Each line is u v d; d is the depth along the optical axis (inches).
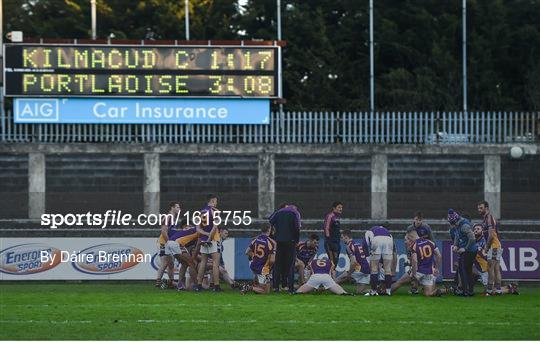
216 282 2522.1
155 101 3521.2
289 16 4990.2
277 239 2466.8
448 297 2395.4
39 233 2952.8
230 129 3550.7
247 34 5118.1
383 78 4849.9
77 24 5196.9
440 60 4785.9
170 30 5157.5
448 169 3511.3
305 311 2074.3
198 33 5113.2
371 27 3799.2
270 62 3540.8
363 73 4933.6
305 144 3513.8
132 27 5280.5
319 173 3506.4
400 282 2477.9
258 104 3540.8
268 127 3567.9
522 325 1888.5
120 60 3508.9
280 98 3548.2
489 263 2464.3
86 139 3533.5
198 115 3528.5
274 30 5012.3
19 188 3462.1
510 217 3503.9
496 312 2081.7
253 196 3499.0
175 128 3531.0
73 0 5285.4
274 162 3506.4
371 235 2437.3
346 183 3506.4
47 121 3494.1
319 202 3496.6
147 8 5211.6
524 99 4849.9
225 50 3528.5
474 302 2277.3
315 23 4963.1
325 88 4830.2
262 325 1870.1
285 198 3496.6
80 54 3499.0
